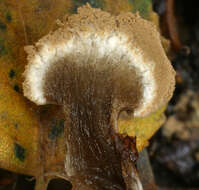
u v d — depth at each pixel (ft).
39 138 0.23
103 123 0.21
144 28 0.21
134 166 0.21
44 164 0.22
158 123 0.25
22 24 0.23
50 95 0.22
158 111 0.25
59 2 0.23
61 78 0.21
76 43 0.21
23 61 0.23
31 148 0.22
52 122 0.23
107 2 0.24
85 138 0.21
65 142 0.22
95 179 0.21
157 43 0.21
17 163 0.22
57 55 0.21
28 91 0.22
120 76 0.21
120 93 0.21
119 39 0.21
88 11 0.21
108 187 0.21
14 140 0.22
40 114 0.23
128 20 0.21
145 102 0.22
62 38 0.21
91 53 0.21
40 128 0.23
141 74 0.21
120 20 0.21
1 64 0.22
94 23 0.21
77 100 0.21
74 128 0.21
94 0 0.24
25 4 0.23
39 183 0.22
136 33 0.21
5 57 0.22
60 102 0.22
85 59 0.21
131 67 0.21
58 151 0.22
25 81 0.21
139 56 0.21
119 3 0.24
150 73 0.21
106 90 0.21
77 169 0.21
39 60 0.21
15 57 0.23
